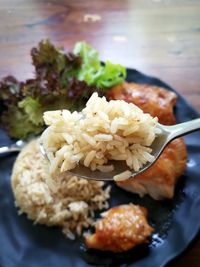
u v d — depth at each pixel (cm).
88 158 9
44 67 14
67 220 12
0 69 15
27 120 14
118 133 9
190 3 19
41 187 12
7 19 17
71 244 12
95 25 18
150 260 11
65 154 9
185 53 17
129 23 18
